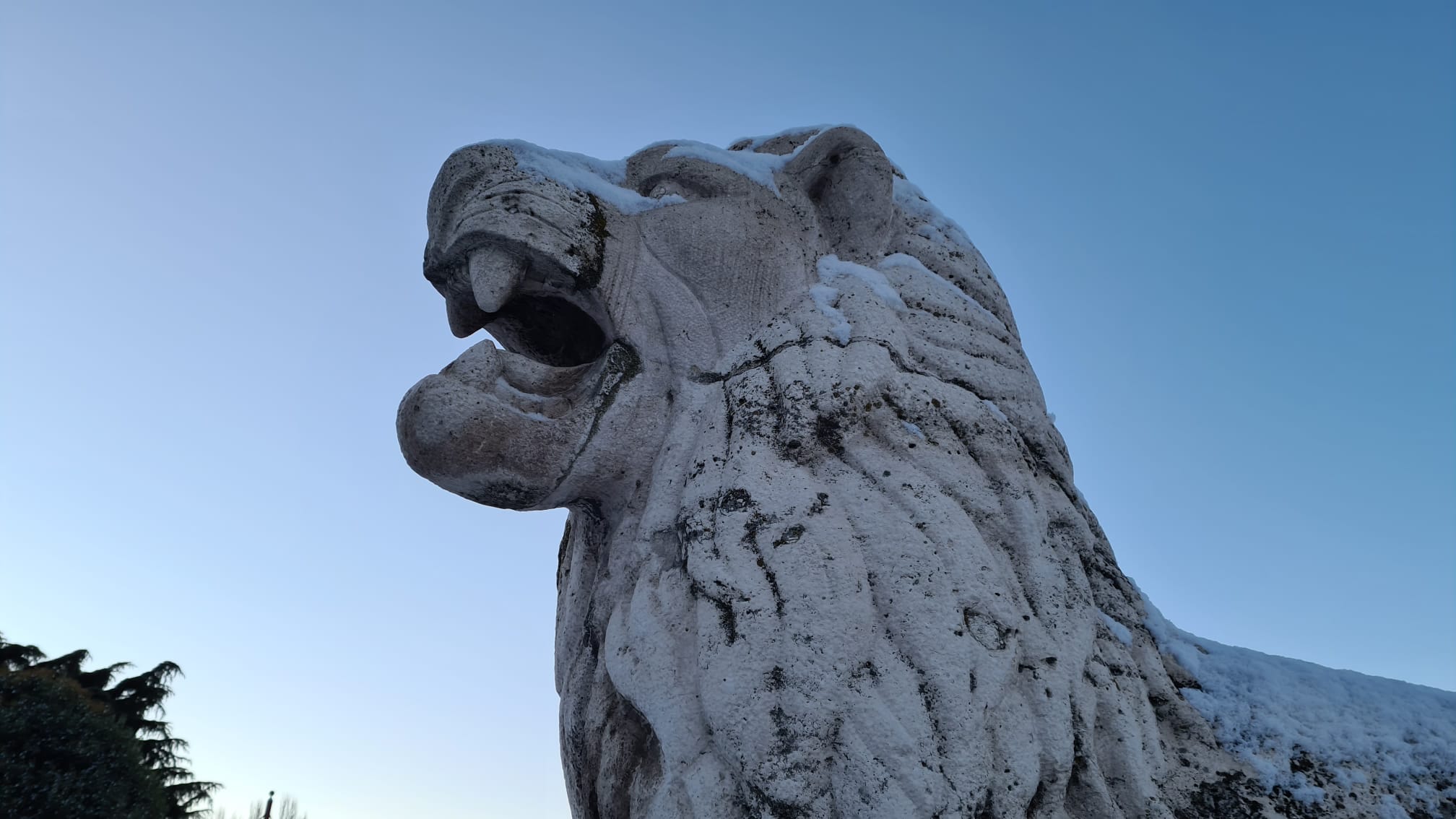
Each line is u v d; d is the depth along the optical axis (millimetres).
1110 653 1685
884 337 1803
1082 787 1467
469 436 1723
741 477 1612
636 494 1828
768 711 1400
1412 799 1606
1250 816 1555
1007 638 1483
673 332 1893
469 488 1781
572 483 1821
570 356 2107
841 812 1338
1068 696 1505
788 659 1424
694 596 1562
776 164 2115
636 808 1519
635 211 1984
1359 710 1767
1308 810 1571
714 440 1714
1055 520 1792
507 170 1928
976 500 1638
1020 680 1493
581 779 1720
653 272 1927
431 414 1723
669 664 1525
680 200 2004
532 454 1768
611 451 1814
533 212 1858
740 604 1485
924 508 1561
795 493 1581
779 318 1875
